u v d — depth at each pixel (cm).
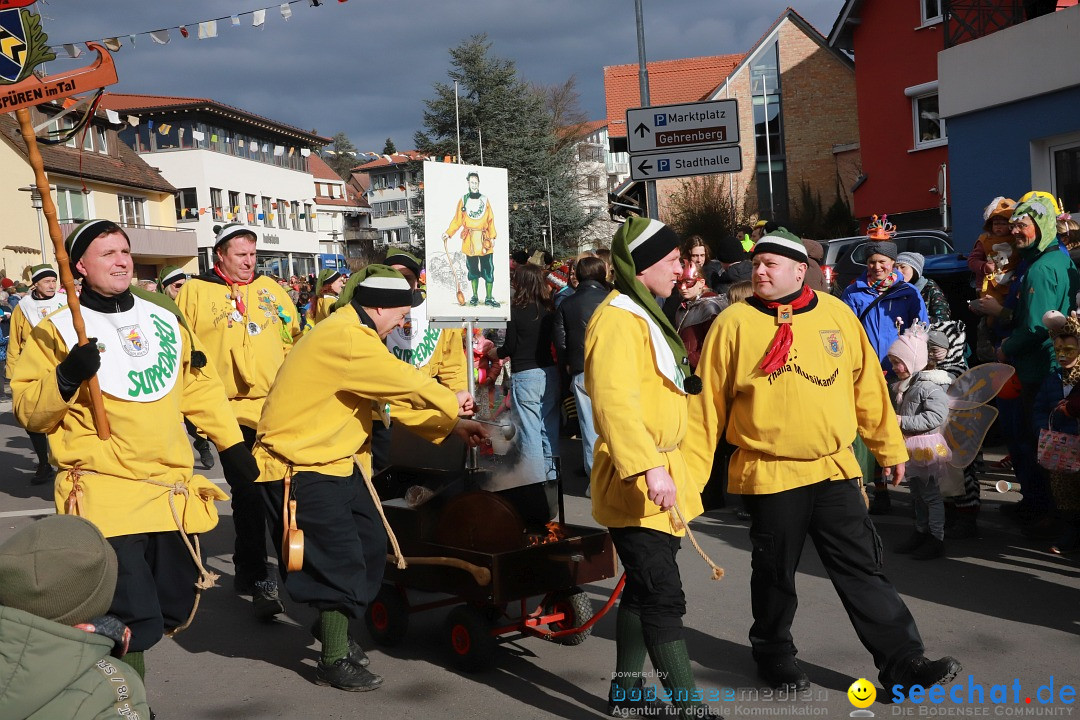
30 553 221
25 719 216
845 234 2894
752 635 431
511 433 475
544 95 6819
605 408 361
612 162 8488
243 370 591
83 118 391
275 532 466
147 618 378
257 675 476
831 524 411
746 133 4231
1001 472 837
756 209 3472
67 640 221
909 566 598
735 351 404
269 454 449
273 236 5881
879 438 422
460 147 5416
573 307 813
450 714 420
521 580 448
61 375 366
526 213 5550
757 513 411
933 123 2348
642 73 1182
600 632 516
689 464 406
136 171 4453
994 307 704
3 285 1841
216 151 5316
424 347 692
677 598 380
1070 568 584
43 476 1009
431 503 486
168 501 389
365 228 8531
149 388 390
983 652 459
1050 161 1348
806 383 397
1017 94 1354
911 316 702
